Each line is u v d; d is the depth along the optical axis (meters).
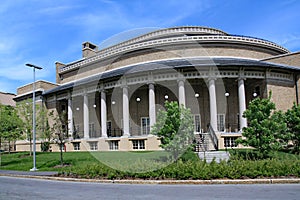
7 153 34.75
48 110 33.22
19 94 40.28
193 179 12.16
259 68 25.58
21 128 27.56
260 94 26.95
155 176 12.77
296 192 9.19
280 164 12.64
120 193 9.69
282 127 17.05
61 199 8.89
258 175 12.26
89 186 11.76
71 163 20.27
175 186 11.17
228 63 24.73
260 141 16.64
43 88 37.06
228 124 27.69
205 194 9.09
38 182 13.92
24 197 9.45
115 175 13.37
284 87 26.75
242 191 9.55
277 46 33.00
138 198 8.66
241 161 13.66
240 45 30.69
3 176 17.39
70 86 31.25
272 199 8.07
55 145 32.28
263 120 16.86
